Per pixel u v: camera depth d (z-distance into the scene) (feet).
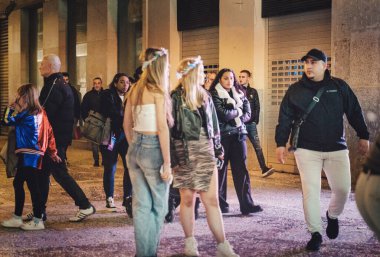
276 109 40.37
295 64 38.99
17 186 22.41
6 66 74.74
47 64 23.32
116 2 56.13
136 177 16.92
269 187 32.86
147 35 50.49
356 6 33.06
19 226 22.54
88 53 58.44
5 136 74.95
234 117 24.13
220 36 43.11
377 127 32.35
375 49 32.30
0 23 75.66
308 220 19.03
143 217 16.76
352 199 28.53
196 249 18.60
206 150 17.83
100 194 30.66
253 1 40.57
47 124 22.25
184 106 17.80
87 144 57.11
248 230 22.06
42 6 67.51
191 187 17.79
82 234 21.58
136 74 24.77
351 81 33.40
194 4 46.62
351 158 33.42
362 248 19.33
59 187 33.06
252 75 40.73
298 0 38.11
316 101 18.90
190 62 17.95
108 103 25.23
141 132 16.72
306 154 18.99
